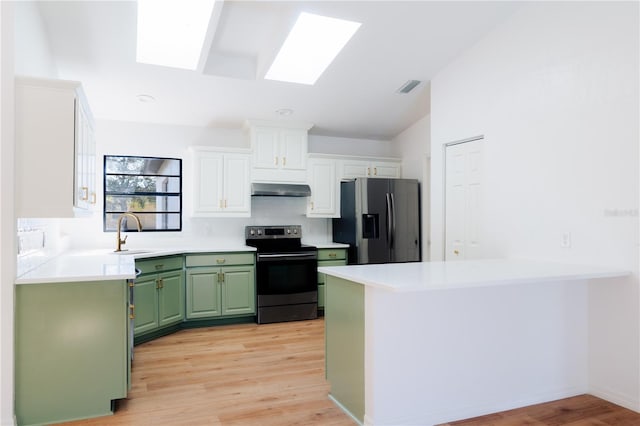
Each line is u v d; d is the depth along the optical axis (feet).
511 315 8.41
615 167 8.34
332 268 8.27
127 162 14.66
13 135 7.00
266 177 15.44
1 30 6.88
